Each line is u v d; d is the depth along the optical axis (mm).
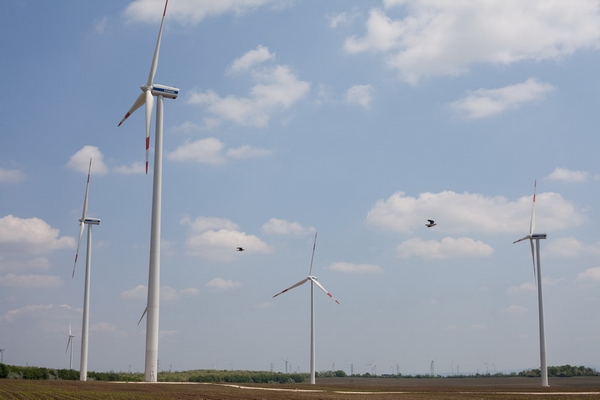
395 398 53500
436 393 67438
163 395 46344
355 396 56281
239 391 57125
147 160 64625
